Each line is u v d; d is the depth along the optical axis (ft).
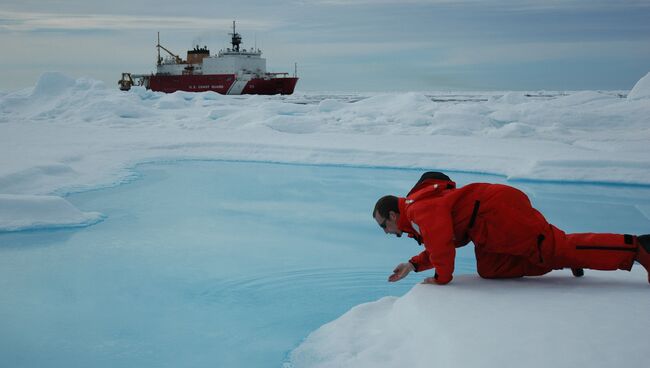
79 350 9.06
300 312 10.67
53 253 15.16
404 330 7.17
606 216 20.34
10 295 11.80
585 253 7.68
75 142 37.52
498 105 68.64
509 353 5.49
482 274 8.40
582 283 7.98
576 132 46.37
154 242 16.44
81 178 26.53
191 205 22.12
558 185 26.76
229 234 17.54
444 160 31.37
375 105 69.36
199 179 28.32
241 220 19.61
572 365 5.13
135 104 65.21
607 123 50.52
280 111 65.21
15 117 64.80
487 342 5.79
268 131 44.75
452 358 5.61
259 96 164.96
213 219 19.74
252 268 13.80
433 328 6.46
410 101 65.51
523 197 8.04
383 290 12.00
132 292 12.00
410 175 29.68
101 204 22.06
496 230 7.86
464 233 8.18
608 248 7.64
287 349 8.89
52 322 10.28
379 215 8.34
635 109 53.72
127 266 13.99
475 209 7.89
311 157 33.81
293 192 25.12
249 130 45.42
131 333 9.74
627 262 7.63
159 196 23.91
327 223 19.19
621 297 7.07
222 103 86.22
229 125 53.16
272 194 24.64
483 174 29.76
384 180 28.19
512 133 43.42
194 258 14.79
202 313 10.72
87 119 60.95
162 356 8.79
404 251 15.55
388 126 49.65
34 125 53.88
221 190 25.48
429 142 37.17
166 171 30.73
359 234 17.60
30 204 18.24
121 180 27.32
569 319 6.23
